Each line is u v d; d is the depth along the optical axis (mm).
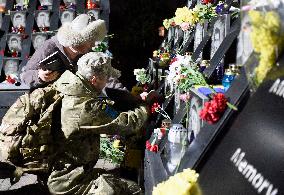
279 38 1290
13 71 6711
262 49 1332
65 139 2988
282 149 1264
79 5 7062
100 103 2924
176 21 3881
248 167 1405
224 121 1595
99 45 4848
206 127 1772
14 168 3346
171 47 5277
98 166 4262
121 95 3391
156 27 8188
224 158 1560
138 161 3869
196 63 3049
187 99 2551
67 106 2893
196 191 1684
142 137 3871
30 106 2988
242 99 1550
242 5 1408
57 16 7020
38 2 7203
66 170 3043
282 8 1304
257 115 1403
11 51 6879
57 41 3684
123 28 8320
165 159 2504
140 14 8266
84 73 2914
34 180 4199
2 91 5547
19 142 2977
